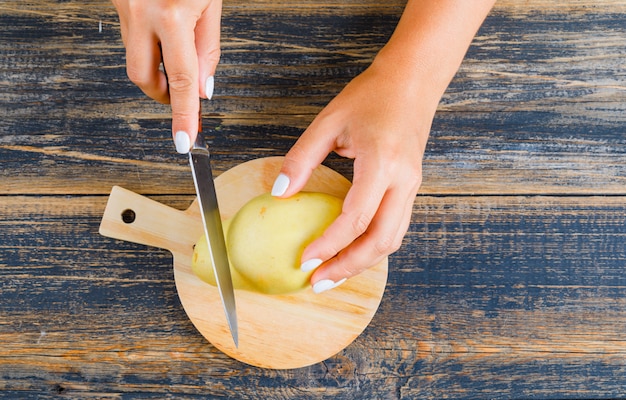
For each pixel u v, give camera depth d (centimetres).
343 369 69
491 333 69
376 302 67
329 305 67
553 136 71
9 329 69
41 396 69
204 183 61
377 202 60
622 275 70
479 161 71
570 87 71
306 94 71
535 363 69
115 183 71
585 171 71
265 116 71
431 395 69
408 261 70
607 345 69
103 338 69
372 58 72
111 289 69
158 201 71
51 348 69
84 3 72
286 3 72
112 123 71
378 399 69
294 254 62
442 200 70
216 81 71
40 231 70
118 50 72
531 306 69
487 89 71
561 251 70
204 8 55
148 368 69
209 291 68
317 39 72
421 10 64
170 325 69
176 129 56
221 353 69
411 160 61
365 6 72
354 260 61
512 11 72
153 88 58
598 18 72
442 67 64
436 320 69
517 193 71
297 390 69
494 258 70
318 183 68
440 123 71
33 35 72
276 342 67
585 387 69
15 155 71
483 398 69
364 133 61
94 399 69
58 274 70
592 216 70
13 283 70
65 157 71
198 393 69
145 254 70
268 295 67
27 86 71
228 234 64
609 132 71
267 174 69
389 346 69
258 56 72
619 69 71
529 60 72
